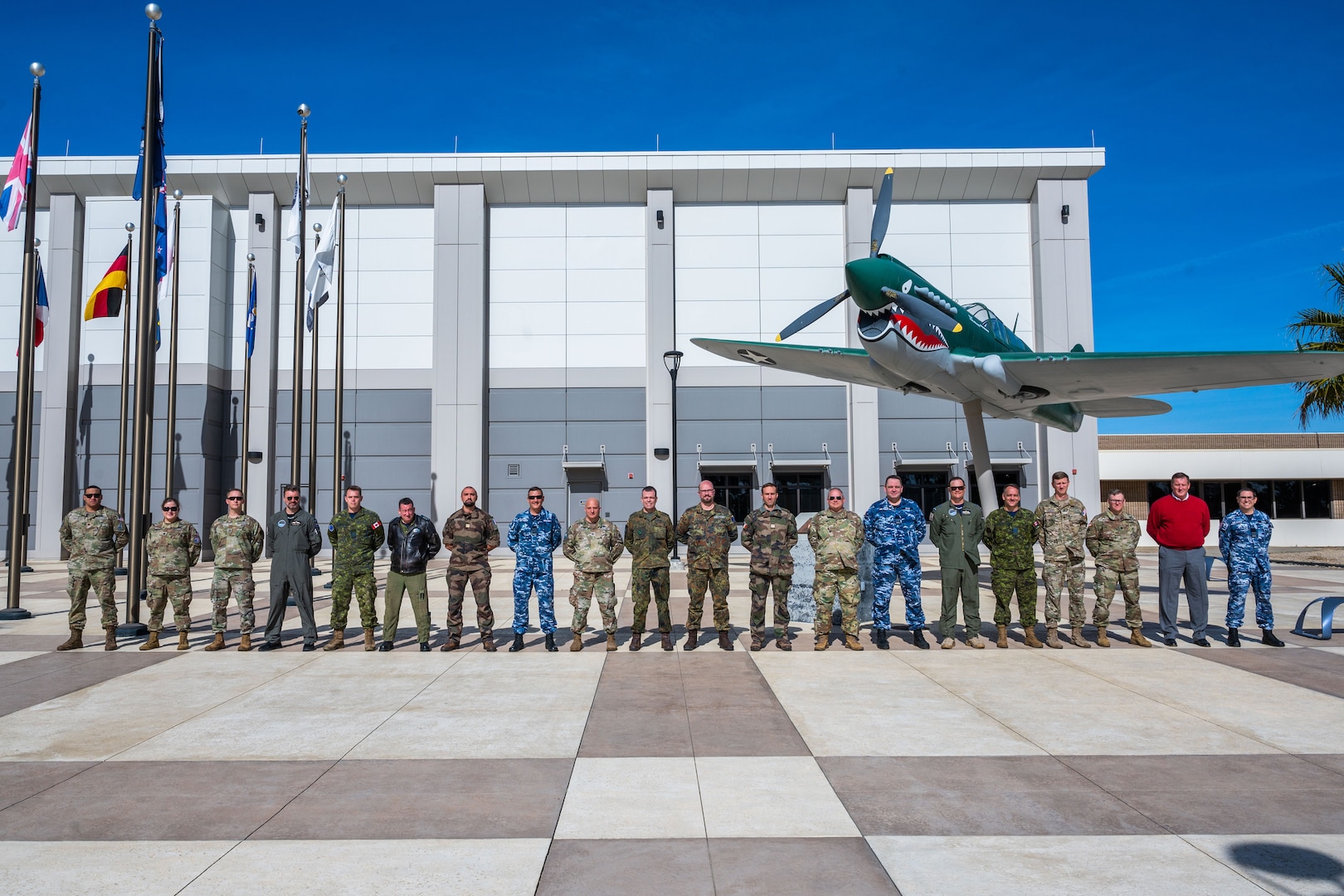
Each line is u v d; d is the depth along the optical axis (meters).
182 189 26.75
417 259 27.55
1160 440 31.94
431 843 3.68
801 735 5.45
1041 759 4.91
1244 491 8.91
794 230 27.86
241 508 8.98
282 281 27.42
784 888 3.23
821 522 8.75
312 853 3.58
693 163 26.84
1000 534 8.78
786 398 27.50
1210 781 4.52
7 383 26.58
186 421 25.86
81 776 4.65
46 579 19.08
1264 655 8.36
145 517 10.29
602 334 27.62
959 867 3.42
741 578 18.23
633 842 3.69
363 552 8.84
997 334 16.27
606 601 8.69
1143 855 3.54
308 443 27.08
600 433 27.31
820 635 8.68
